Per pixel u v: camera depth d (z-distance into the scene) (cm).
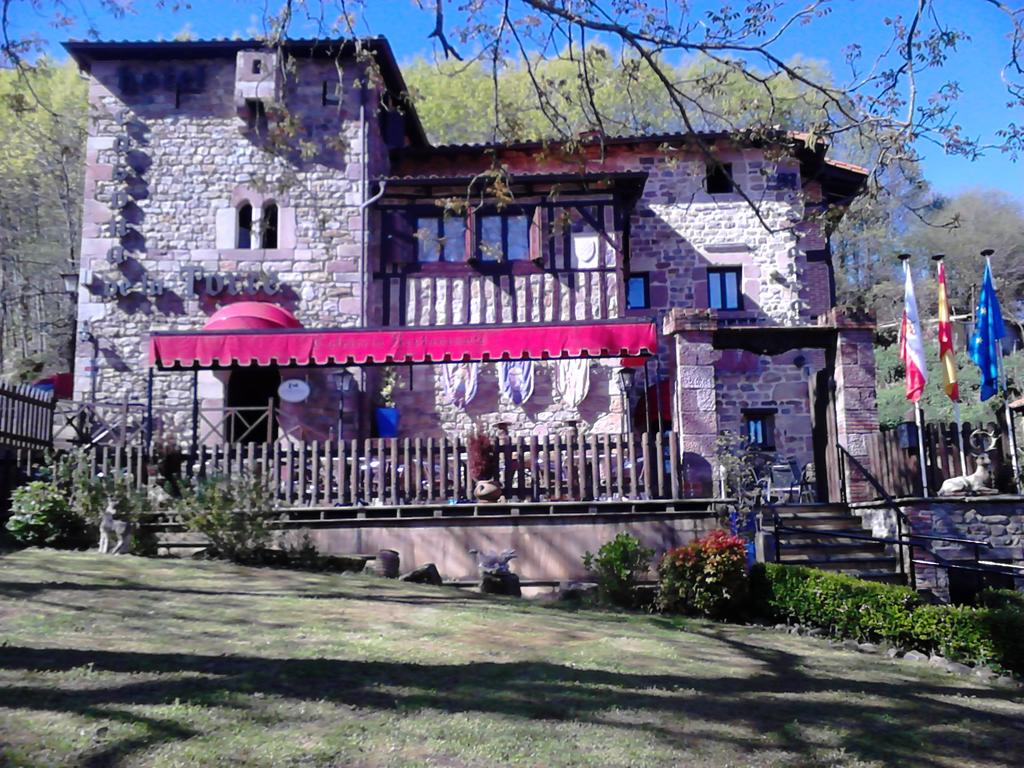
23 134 2841
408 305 2061
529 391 2017
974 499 1300
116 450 1332
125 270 2039
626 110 2214
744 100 960
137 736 511
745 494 1316
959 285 4628
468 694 637
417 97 1088
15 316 3797
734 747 568
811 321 2228
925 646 958
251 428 1817
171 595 930
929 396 2862
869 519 1388
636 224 2255
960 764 573
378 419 2008
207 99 2114
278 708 579
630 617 1034
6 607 824
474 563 1255
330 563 1205
